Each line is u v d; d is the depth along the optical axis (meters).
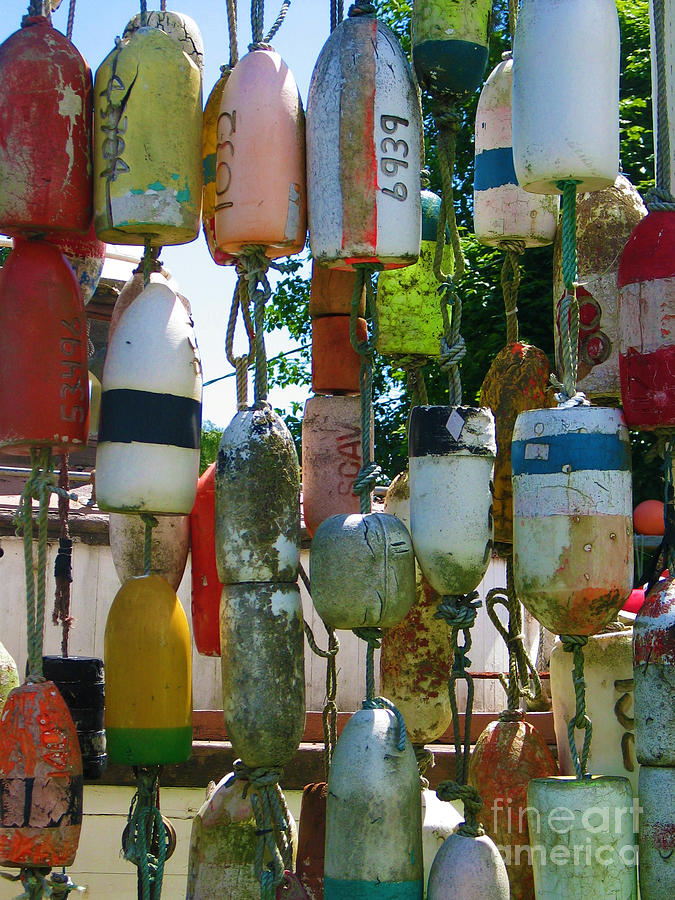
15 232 2.65
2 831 2.46
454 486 2.51
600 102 2.48
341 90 2.55
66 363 2.60
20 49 2.62
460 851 2.43
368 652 2.51
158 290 2.70
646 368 2.45
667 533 2.51
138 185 2.58
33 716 2.50
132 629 2.70
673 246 2.47
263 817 2.52
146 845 2.70
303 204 2.66
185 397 2.65
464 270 2.71
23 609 3.85
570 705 2.92
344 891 2.34
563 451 2.40
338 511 3.02
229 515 2.54
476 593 2.57
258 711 2.47
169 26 3.44
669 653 2.35
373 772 2.37
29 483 2.61
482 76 2.76
